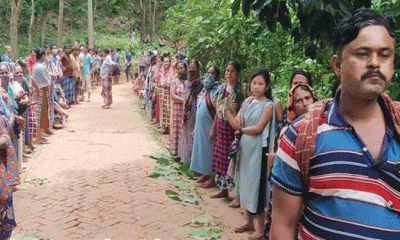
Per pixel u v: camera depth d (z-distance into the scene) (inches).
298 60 212.5
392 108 59.7
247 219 170.2
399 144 59.0
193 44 312.5
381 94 60.5
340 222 57.9
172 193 211.9
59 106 389.4
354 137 58.6
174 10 429.7
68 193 212.2
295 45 204.8
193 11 337.1
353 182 57.4
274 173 64.8
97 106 529.7
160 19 1310.3
